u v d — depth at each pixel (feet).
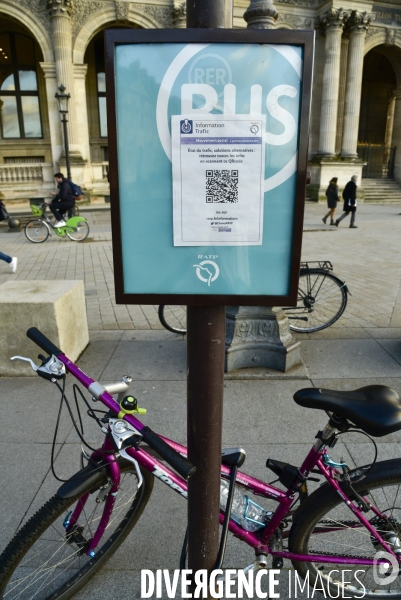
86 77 85.25
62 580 7.26
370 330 18.22
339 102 85.92
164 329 18.49
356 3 78.79
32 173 74.08
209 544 5.67
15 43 83.10
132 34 4.16
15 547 5.83
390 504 7.16
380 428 5.62
